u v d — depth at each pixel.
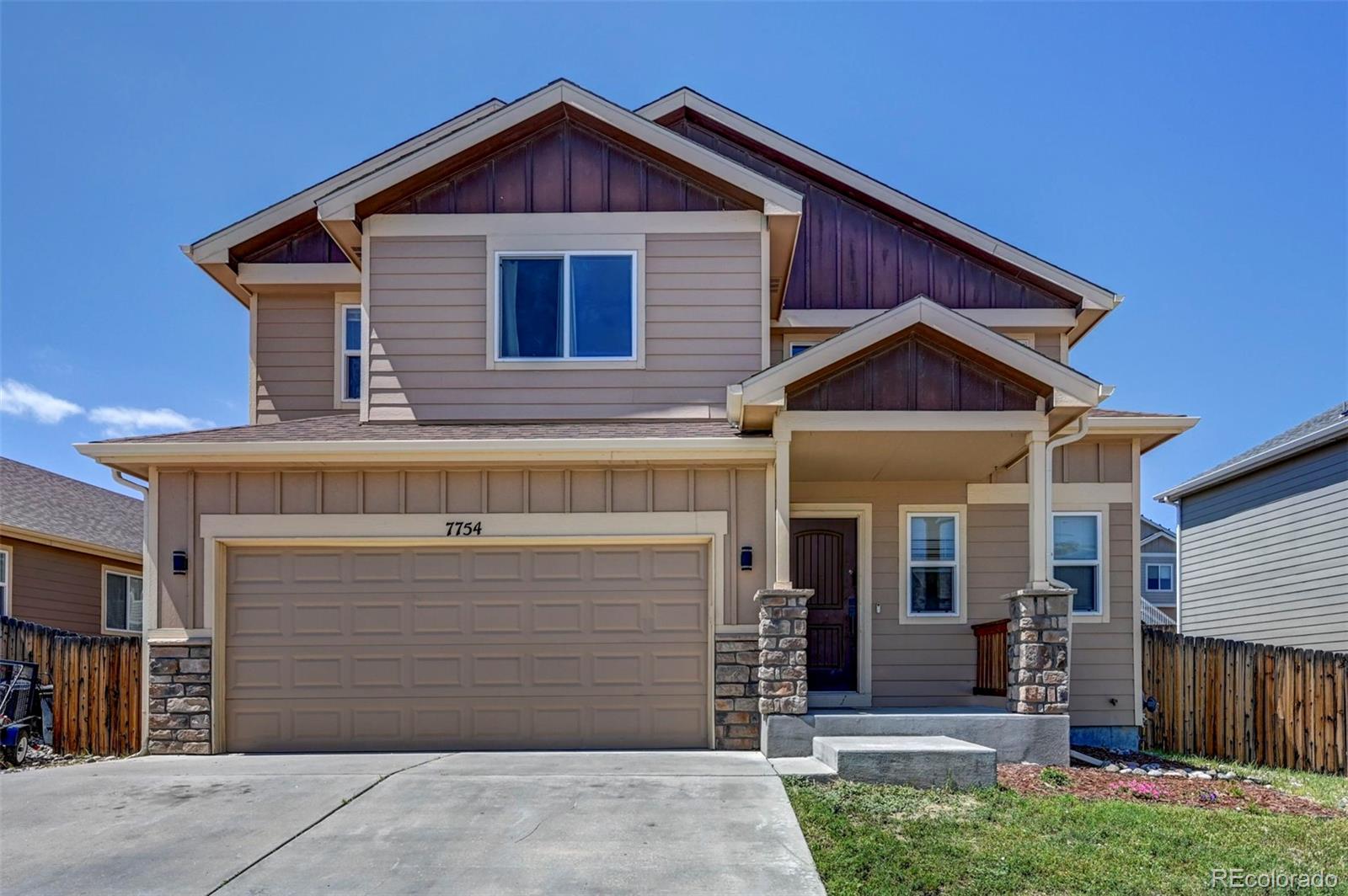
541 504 9.62
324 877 5.57
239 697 9.49
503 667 9.55
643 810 6.76
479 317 10.52
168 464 9.53
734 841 6.11
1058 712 8.87
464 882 5.47
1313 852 6.21
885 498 11.34
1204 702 11.41
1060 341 12.09
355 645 9.56
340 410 12.02
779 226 10.66
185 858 5.89
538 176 10.70
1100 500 11.18
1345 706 10.29
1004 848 6.04
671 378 10.46
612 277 10.59
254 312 12.22
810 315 12.00
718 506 9.59
